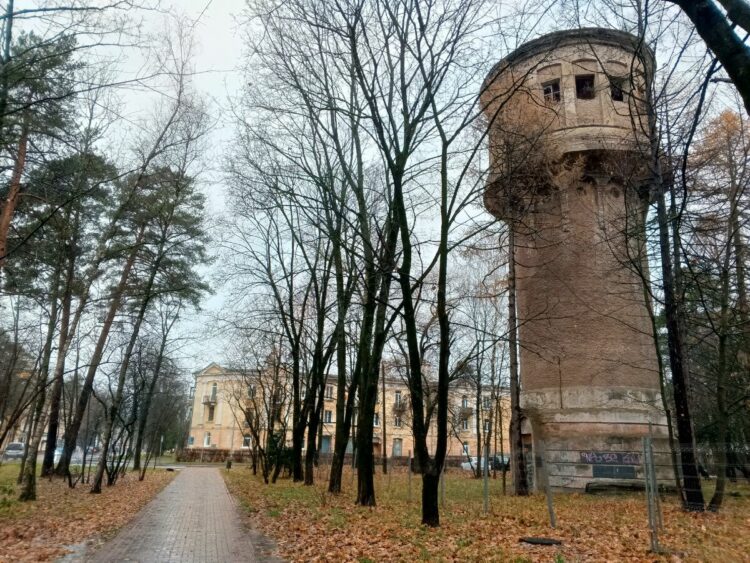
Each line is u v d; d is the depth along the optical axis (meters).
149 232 23.95
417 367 12.08
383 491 20.56
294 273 24.05
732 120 15.05
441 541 9.65
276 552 9.16
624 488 18.02
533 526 11.69
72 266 20.55
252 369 32.28
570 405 20.73
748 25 4.38
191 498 19.03
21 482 19.97
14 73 11.22
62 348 16.61
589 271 21.48
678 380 14.39
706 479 18.19
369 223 16.44
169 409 45.09
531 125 17.83
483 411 41.31
